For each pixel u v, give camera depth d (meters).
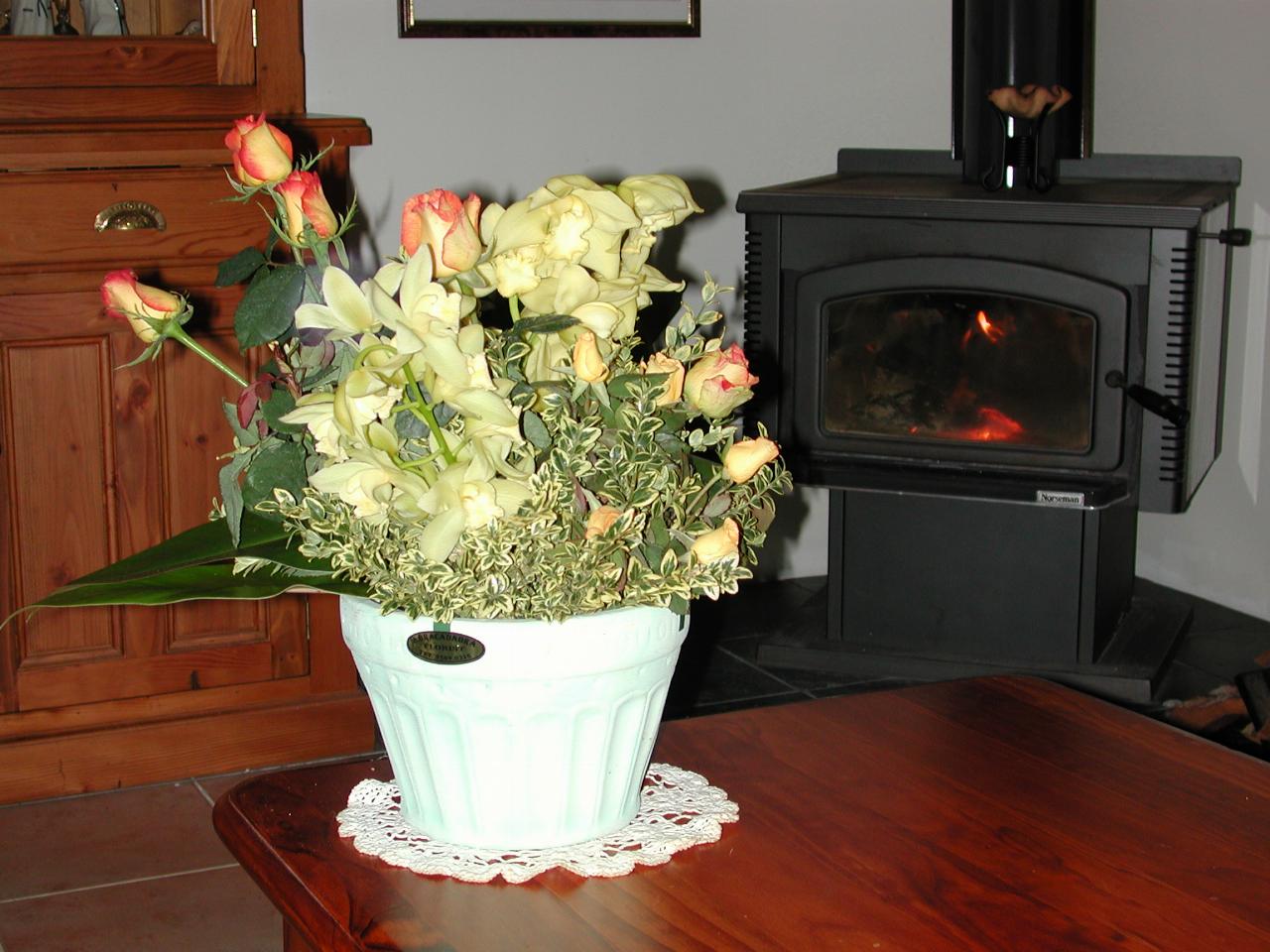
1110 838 0.99
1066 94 2.39
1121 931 0.87
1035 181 2.42
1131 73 3.04
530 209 0.86
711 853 0.97
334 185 2.24
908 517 2.57
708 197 3.00
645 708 0.95
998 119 2.49
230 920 1.87
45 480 2.11
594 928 0.88
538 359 0.90
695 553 0.89
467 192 2.78
